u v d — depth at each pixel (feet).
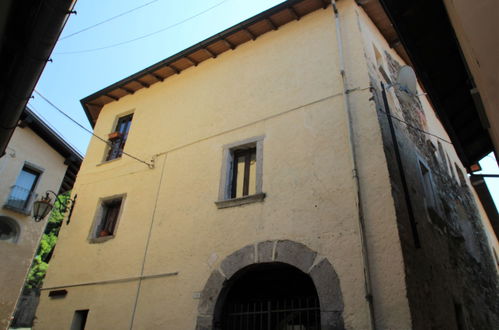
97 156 33.27
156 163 28.27
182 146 27.63
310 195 19.70
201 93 29.66
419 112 30.37
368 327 15.19
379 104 20.95
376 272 16.11
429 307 16.75
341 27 24.61
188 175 25.71
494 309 29.84
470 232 31.99
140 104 33.88
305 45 25.67
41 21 13.08
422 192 22.38
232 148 24.63
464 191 36.65
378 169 18.26
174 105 30.91
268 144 23.03
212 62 30.83
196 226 22.94
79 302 24.97
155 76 33.37
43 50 14.07
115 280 24.25
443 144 35.19
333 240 17.83
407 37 15.38
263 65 27.12
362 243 16.80
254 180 23.12
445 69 16.71
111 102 36.94
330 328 15.99
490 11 7.82
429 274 18.31
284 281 21.24
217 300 19.66
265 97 25.31
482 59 9.01
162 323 20.90
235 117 26.00
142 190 27.53
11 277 46.60
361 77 21.58
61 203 31.09
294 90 24.16
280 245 19.13
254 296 21.40
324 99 22.38
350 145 19.57
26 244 48.65
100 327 22.90
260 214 20.74
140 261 23.99
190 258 22.00
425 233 20.01
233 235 21.09
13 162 48.29
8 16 12.07
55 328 24.81
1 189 46.73
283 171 21.38
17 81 14.80
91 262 26.30
